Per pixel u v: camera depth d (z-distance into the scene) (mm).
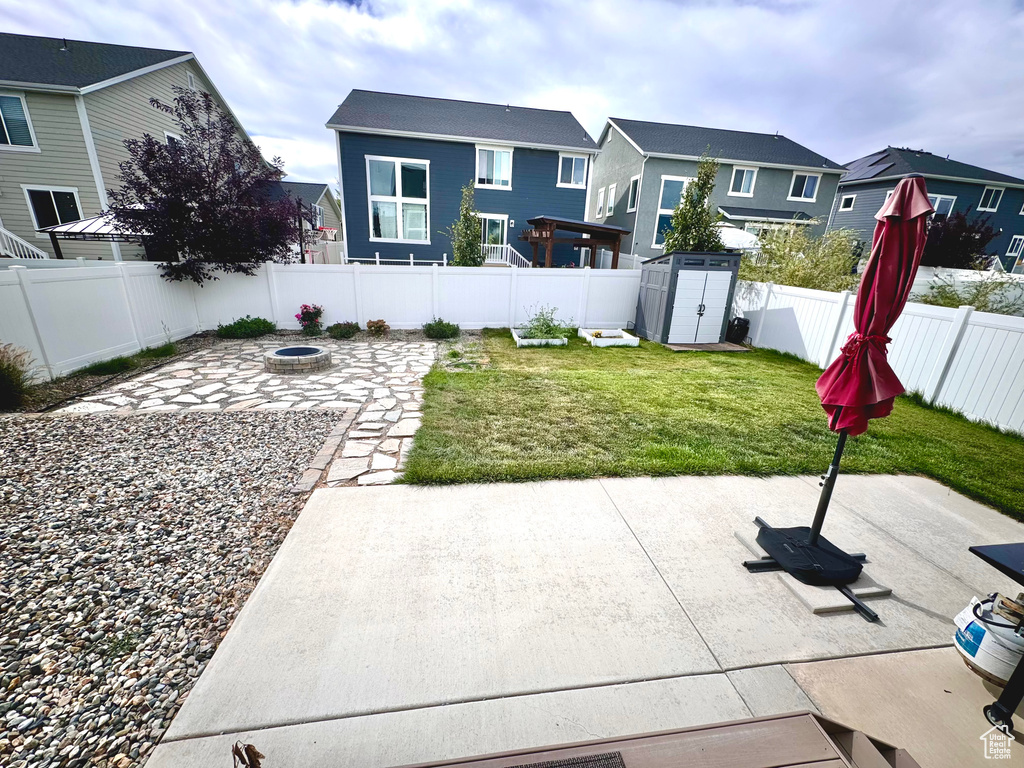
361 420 5277
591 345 10336
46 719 1862
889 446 4996
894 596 2756
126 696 1982
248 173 9492
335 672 2092
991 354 5812
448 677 2092
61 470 3869
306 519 3283
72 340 6746
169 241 8828
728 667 2211
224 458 4211
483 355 9062
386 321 11266
